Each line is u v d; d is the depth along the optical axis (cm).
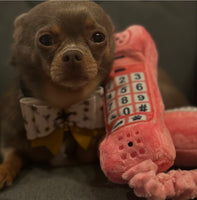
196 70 182
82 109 97
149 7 177
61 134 102
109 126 88
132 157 74
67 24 90
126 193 85
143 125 78
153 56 108
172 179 70
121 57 107
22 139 107
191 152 88
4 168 99
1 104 132
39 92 100
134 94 89
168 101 135
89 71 88
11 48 110
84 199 83
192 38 180
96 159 112
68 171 105
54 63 88
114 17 173
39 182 96
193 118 91
